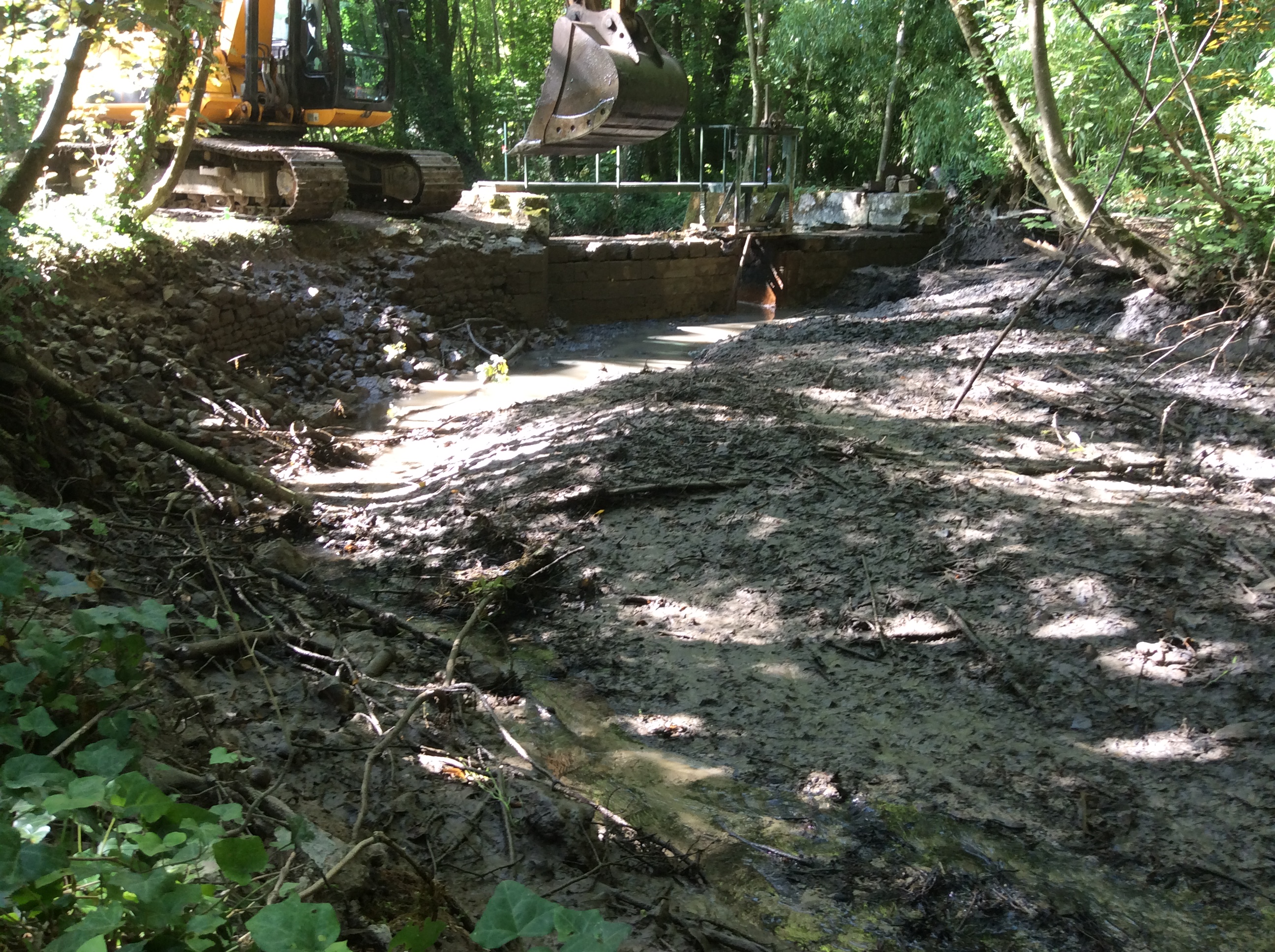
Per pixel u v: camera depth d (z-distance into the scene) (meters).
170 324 11.48
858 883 4.21
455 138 28.73
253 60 15.27
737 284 20.72
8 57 8.17
